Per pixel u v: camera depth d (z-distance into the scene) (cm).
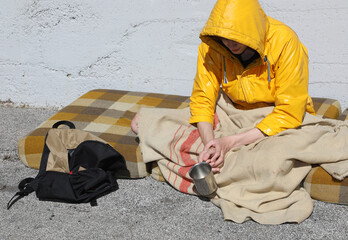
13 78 448
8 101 454
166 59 420
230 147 292
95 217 284
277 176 271
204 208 289
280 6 385
